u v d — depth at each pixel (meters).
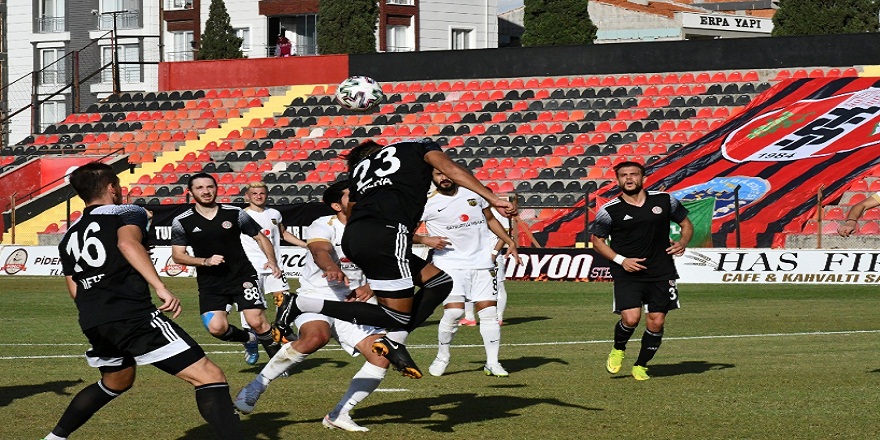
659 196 19.41
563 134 62.16
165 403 17.12
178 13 98.06
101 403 12.94
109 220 12.38
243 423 15.43
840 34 63.88
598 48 67.88
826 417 15.60
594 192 53.78
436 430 14.84
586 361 22.56
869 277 41.72
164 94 75.38
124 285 12.44
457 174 13.65
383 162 14.07
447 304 20.41
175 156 67.88
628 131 61.47
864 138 55.22
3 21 106.69
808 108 59.59
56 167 67.06
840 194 49.94
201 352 12.66
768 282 42.75
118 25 101.56
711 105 62.81
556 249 45.59
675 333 27.86
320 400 17.45
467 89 69.62
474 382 19.56
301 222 47.81
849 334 27.08
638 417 15.72
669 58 66.75
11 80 106.56
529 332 28.58
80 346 26.02
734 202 48.19
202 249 20.61
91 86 101.81
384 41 92.56
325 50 83.19
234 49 88.56
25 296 41.09
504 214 13.39
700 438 14.22
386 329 14.35
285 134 68.38
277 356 15.24
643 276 19.34
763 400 17.12
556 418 15.68
